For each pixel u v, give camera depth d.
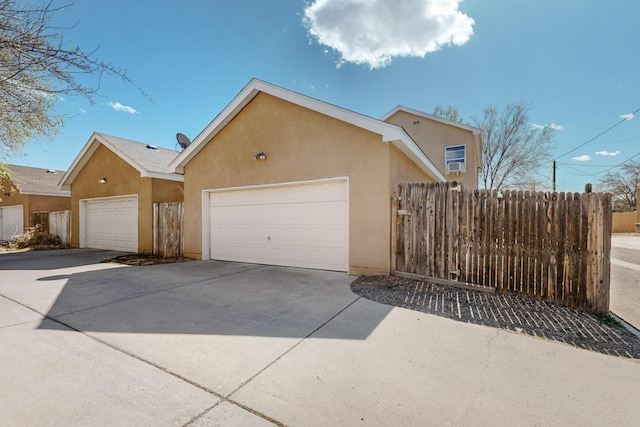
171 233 9.73
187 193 9.23
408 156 7.06
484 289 4.87
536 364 2.62
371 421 1.86
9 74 4.05
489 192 4.94
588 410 2.00
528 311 4.02
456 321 3.65
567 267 4.26
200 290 5.20
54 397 2.12
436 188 5.49
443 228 5.38
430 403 2.05
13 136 5.78
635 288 5.72
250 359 2.68
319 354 2.78
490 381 2.34
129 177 10.91
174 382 2.31
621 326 3.54
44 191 16.14
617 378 2.41
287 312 3.98
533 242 4.52
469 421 1.87
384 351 2.85
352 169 6.38
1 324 3.56
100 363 2.61
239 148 8.09
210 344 3.00
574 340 3.14
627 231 25.08
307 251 7.13
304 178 7.00
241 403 2.05
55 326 3.51
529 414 1.95
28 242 13.31
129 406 2.01
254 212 8.01
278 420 1.88
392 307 4.18
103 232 12.22
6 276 6.57
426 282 5.46
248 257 8.12
